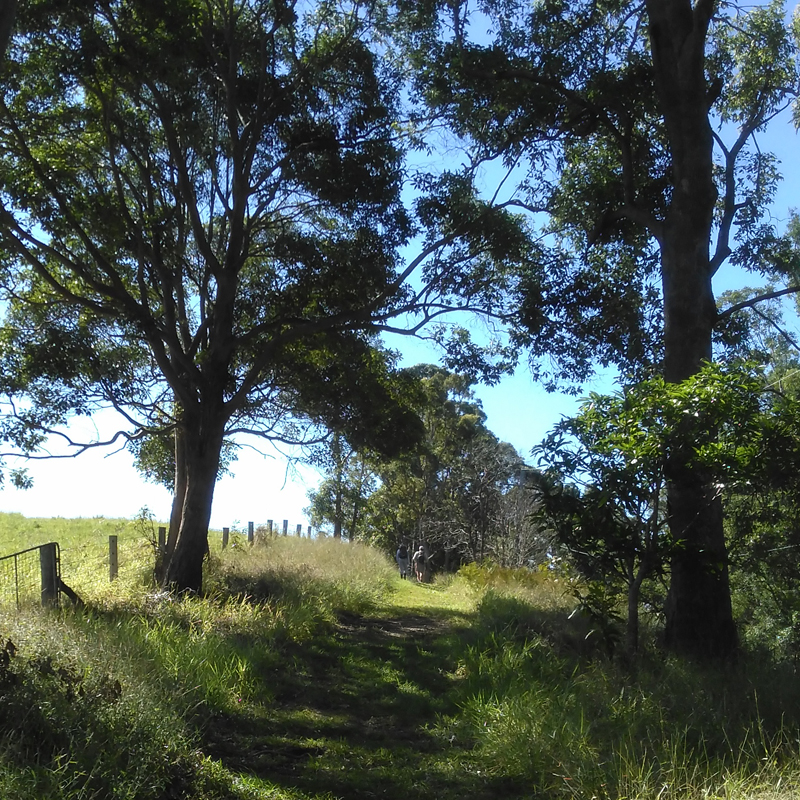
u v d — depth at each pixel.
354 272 15.40
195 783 5.72
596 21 13.75
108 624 9.03
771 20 13.75
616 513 8.77
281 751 7.04
